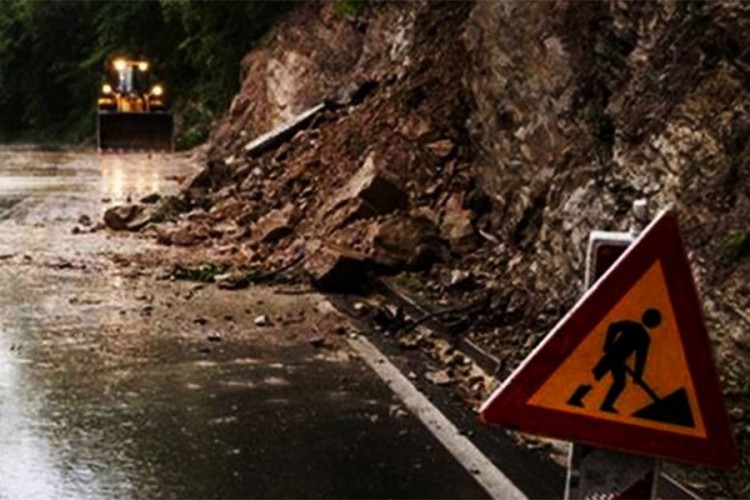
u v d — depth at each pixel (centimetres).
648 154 1020
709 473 701
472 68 1616
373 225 1435
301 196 1814
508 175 1381
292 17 3375
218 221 1869
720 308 830
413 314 1193
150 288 1361
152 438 776
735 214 873
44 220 2017
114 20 5056
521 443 771
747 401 760
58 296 1302
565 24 1250
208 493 671
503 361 980
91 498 664
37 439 771
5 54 5975
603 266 386
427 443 769
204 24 3991
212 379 936
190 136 4272
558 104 1238
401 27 2291
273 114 3053
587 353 373
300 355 1027
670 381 370
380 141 1759
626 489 385
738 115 914
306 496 667
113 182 2823
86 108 5678
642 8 1096
